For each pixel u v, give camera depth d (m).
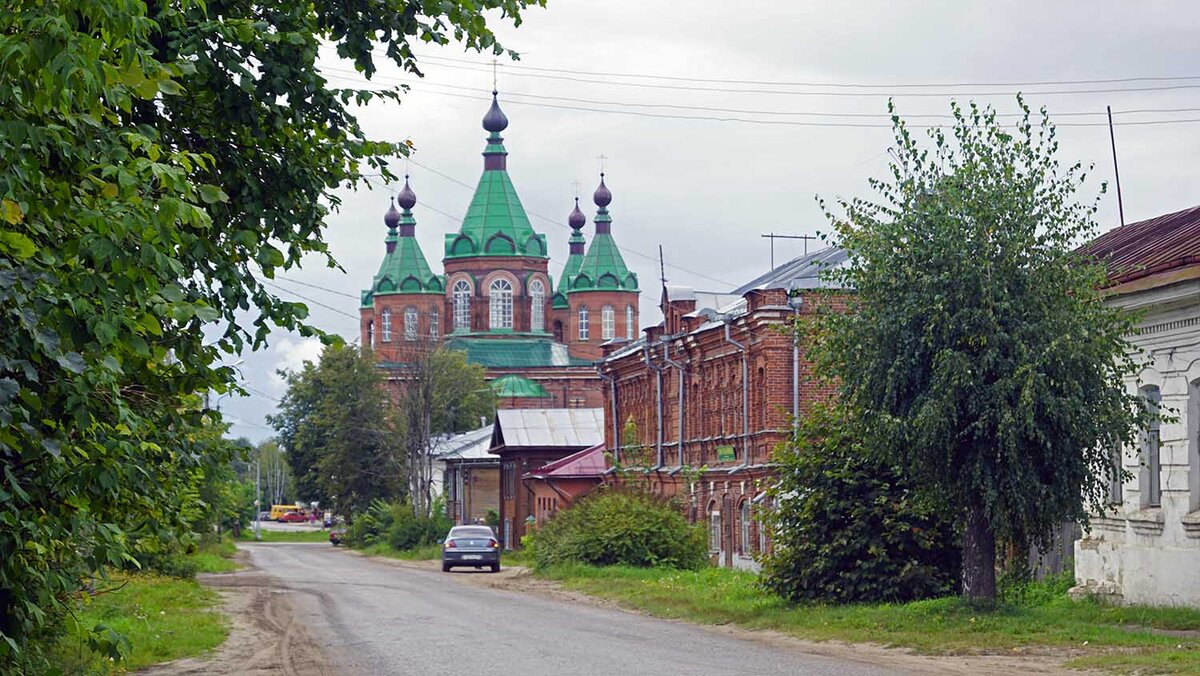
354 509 97.75
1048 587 27.56
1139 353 24.55
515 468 74.94
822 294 23.00
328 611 29.75
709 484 47.97
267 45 12.62
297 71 12.92
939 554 25.05
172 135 12.85
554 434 74.31
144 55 8.19
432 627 24.77
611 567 43.19
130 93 8.15
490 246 143.75
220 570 54.25
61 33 7.14
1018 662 16.84
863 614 23.02
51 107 7.43
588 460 64.38
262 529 148.62
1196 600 22.83
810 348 23.27
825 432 25.55
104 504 10.10
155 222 8.01
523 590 38.75
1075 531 27.78
